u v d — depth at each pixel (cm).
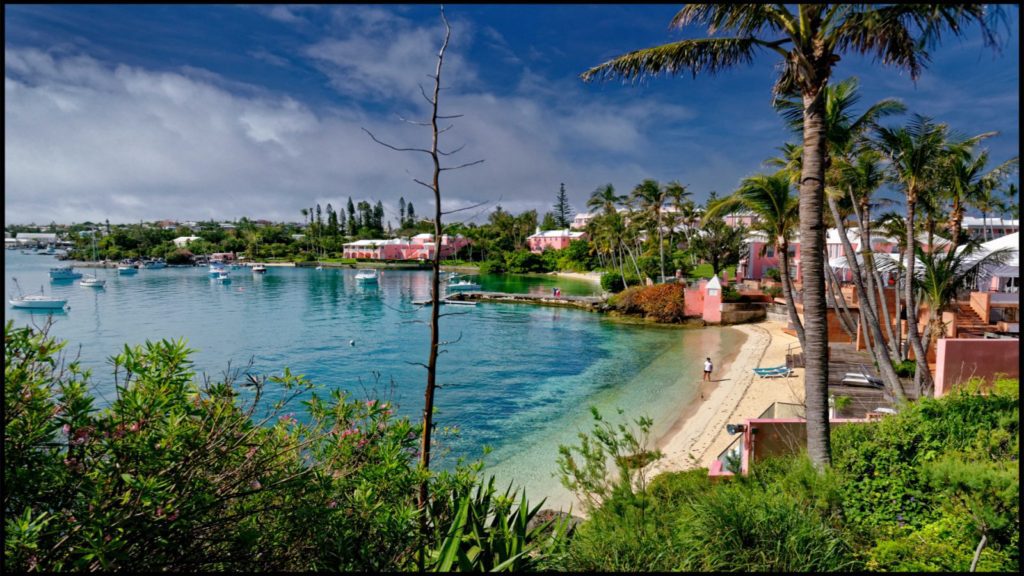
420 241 12494
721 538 509
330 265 12006
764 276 5288
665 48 909
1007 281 2805
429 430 509
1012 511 493
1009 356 1288
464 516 457
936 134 1422
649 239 6888
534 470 1577
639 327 4303
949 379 1293
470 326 4394
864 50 830
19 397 323
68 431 341
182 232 15088
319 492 439
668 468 1429
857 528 591
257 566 407
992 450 650
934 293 1545
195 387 423
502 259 10419
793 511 545
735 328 4025
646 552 503
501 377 2759
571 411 2186
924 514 589
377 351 3412
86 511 321
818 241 862
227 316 4869
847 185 1769
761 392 2288
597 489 616
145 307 5459
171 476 370
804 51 848
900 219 2169
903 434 692
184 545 373
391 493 479
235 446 408
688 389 2456
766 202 1262
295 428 505
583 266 9775
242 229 15288
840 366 2169
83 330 4069
